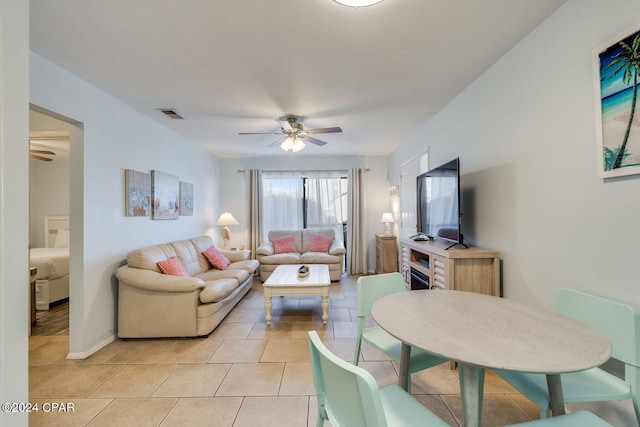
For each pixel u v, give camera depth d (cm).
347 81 257
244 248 589
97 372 227
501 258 224
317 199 611
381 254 534
